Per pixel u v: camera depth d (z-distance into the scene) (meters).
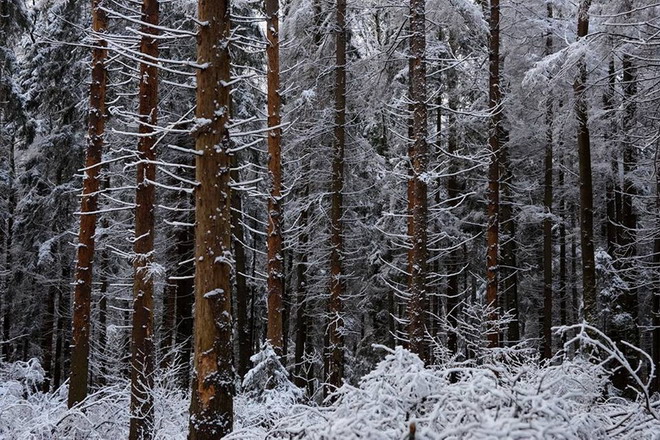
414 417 3.58
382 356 21.27
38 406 10.29
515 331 19.17
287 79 16.34
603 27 11.27
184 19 15.58
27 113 20.70
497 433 3.19
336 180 14.79
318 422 4.16
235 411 10.04
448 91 18.95
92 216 11.15
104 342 20.11
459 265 23.02
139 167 9.59
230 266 6.29
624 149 15.41
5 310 23.64
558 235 26.97
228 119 6.57
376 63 15.27
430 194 20.22
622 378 14.62
